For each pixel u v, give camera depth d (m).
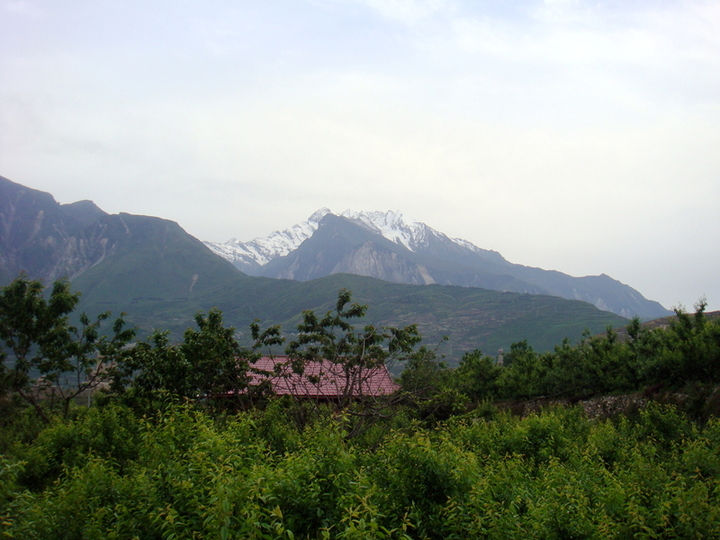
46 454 14.82
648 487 10.06
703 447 13.09
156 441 10.28
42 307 22.72
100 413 16.20
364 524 6.55
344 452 9.13
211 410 17.14
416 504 9.22
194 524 7.36
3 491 8.76
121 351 20.50
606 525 8.04
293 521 7.70
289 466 8.51
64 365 23.52
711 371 21.88
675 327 26.08
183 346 17.41
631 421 22.27
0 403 24.42
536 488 10.67
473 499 8.52
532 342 126.75
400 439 10.21
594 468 11.80
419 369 21.28
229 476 7.12
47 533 8.37
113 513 8.67
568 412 22.69
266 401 19.31
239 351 19.42
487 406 29.11
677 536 8.09
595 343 31.34
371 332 20.22
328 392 24.20
